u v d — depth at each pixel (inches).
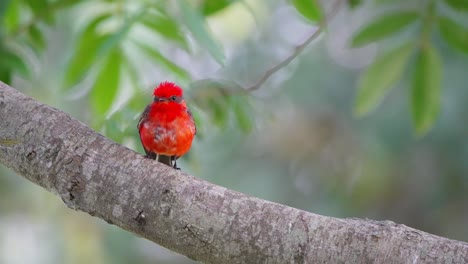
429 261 215.8
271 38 711.1
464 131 628.1
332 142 695.1
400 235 220.5
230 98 388.8
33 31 397.7
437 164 661.9
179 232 230.2
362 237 220.8
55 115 247.4
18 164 246.2
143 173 236.1
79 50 384.2
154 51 389.7
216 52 302.0
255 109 398.6
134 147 351.3
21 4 406.9
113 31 387.2
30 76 385.4
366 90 405.7
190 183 233.6
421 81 400.2
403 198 690.8
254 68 698.2
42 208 653.9
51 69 630.5
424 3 392.8
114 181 236.1
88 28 385.7
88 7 577.6
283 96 693.9
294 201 698.8
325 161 700.7
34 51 399.9
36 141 243.1
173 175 235.5
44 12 396.8
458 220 681.6
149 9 366.3
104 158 239.3
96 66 390.3
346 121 689.0
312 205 697.0
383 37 398.3
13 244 642.2
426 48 396.2
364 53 718.5
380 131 654.5
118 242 657.6
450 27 390.0
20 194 651.5
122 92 417.7
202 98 383.2
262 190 684.7
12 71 384.8
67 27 605.9
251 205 228.5
